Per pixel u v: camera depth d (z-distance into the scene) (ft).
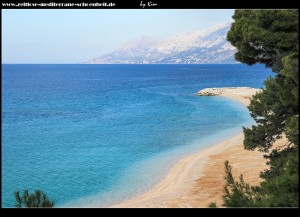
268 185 36.27
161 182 83.51
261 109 56.90
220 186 74.74
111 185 82.89
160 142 126.11
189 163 95.81
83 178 88.17
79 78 615.57
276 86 51.75
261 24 42.04
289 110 51.49
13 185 82.58
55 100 273.54
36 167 97.09
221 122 165.48
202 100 258.78
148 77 630.33
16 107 231.91
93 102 257.34
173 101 256.52
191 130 146.92
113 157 107.24
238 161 92.48
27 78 617.21
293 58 37.50
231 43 49.98
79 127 158.20
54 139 133.39
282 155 52.90
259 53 47.11
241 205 34.68
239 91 286.46
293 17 39.58
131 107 226.38
